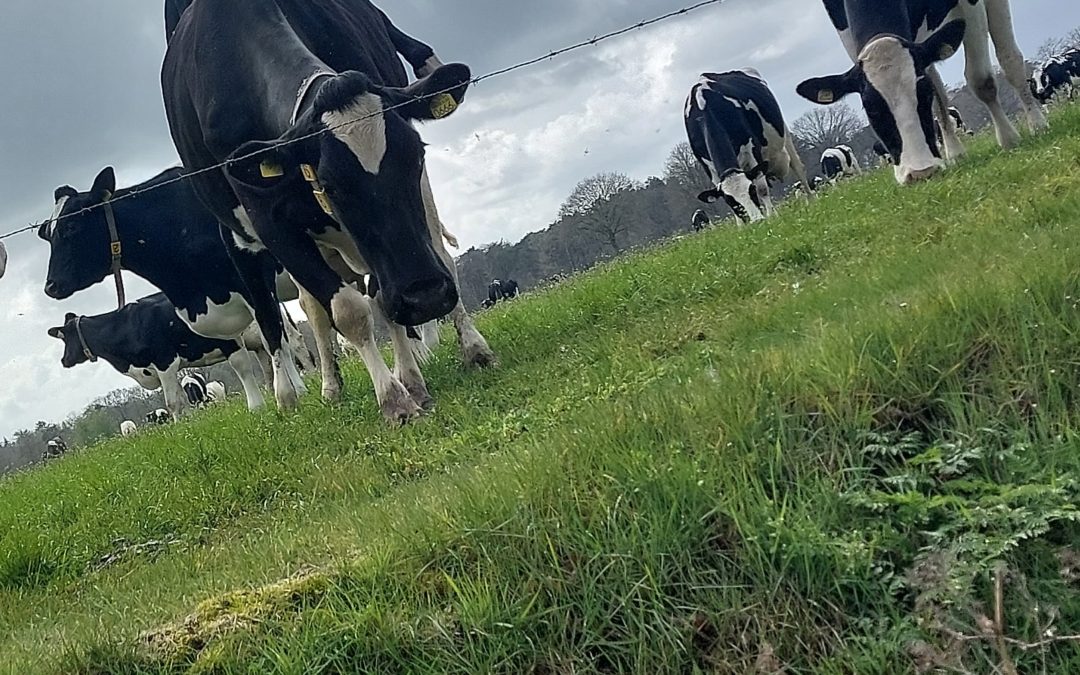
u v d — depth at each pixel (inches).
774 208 529.3
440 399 288.5
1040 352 144.7
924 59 360.5
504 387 277.4
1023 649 114.3
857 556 126.5
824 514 133.6
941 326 155.9
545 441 176.1
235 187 292.4
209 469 313.6
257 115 298.8
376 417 298.5
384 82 339.3
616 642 129.5
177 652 146.6
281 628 144.8
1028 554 123.1
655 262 378.0
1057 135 355.3
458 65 259.3
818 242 306.2
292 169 264.2
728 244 360.8
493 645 131.8
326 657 136.9
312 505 250.1
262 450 311.0
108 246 473.4
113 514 303.7
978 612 118.9
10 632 224.4
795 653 123.8
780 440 146.2
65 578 271.6
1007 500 127.1
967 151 416.5
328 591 147.8
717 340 230.1
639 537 135.8
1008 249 189.8
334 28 319.6
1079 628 116.0
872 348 157.8
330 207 262.7
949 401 145.0
